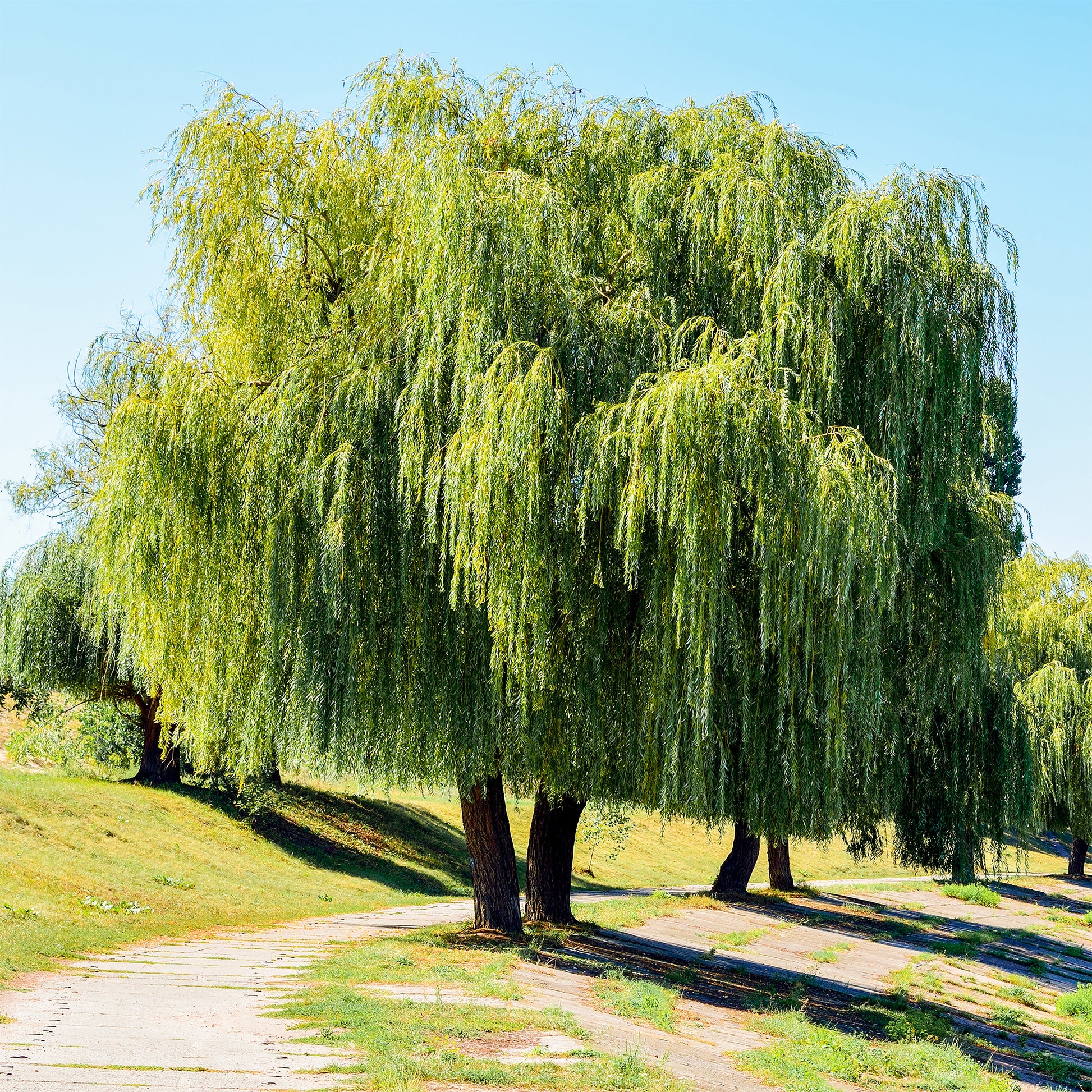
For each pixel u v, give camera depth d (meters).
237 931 21.80
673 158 15.99
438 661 14.75
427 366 13.95
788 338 14.21
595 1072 8.22
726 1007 15.12
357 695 14.68
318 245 16.19
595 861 48.81
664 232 15.03
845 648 13.22
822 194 15.48
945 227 15.11
